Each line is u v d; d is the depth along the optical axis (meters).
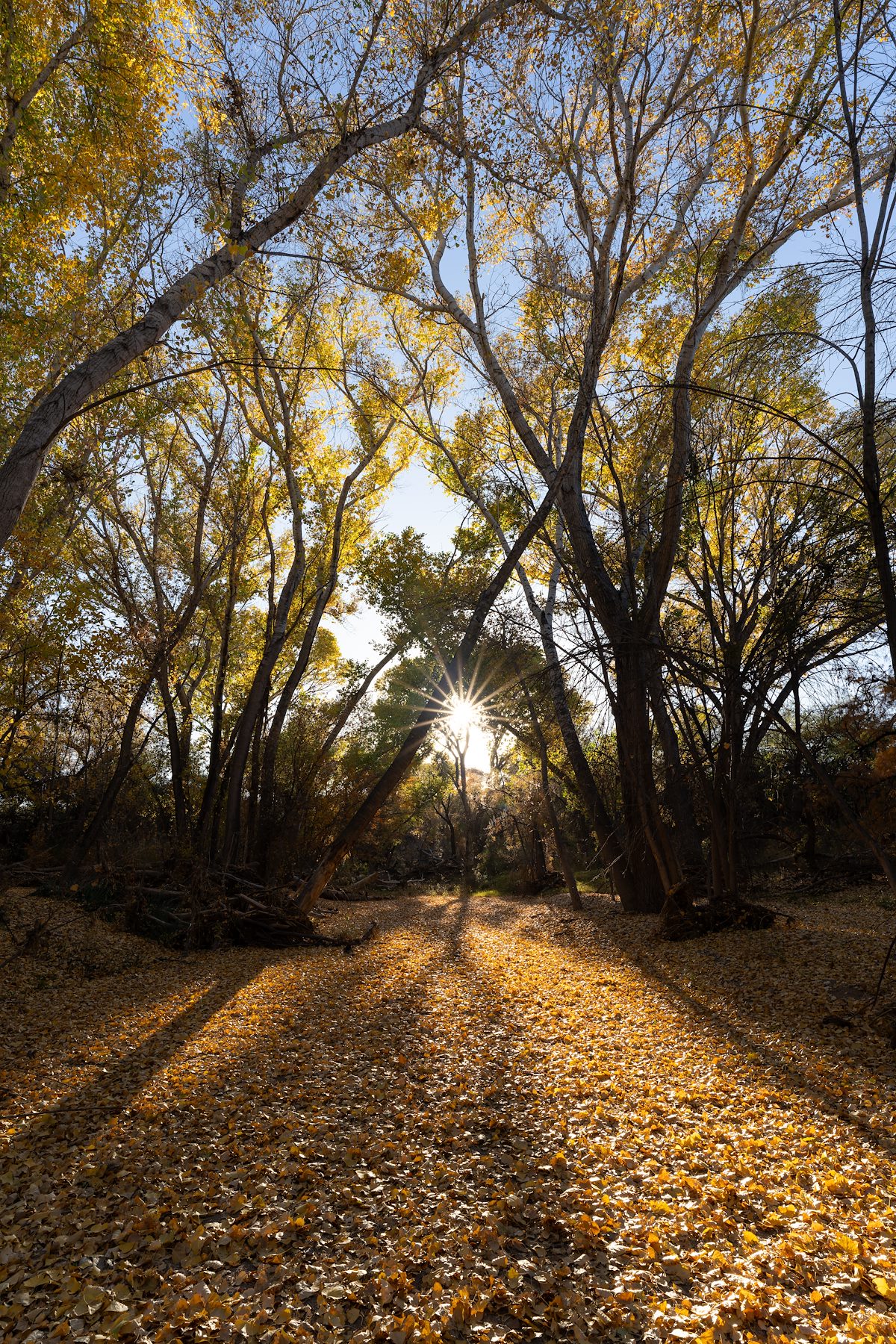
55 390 7.20
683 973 11.23
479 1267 3.63
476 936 18.41
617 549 16.38
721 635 12.88
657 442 14.84
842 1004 8.46
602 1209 4.16
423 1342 3.10
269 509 20.98
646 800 14.41
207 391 17.80
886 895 16.80
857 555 9.74
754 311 11.77
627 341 17.56
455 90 12.02
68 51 10.62
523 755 28.00
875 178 13.41
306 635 21.11
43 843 20.47
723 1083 6.35
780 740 17.27
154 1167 4.94
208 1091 6.51
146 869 18.52
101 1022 9.45
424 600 23.64
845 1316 3.21
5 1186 4.79
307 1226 4.09
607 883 27.48
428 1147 5.15
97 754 21.36
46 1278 3.73
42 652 15.05
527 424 17.30
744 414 11.97
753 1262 3.64
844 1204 4.22
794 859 20.06
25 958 12.81
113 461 17.45
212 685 27.38
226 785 19.81
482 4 10.27
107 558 19.66
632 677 13.67
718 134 14.69
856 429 8.09
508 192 12.66
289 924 16.72
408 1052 7.55
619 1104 5.94
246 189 9.06
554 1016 9.15
